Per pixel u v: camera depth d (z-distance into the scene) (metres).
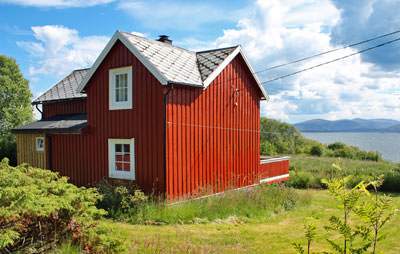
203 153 13.23
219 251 7.19
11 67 31.69
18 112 31.05
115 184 12.92
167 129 11.59
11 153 21.23
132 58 12.50
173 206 11.41
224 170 14.39
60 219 6.50
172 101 11.84
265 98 17.22
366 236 3.73
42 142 15.96
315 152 42.66
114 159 13.23
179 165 12.06
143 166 12.16
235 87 15.27
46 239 6.16
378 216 3.65
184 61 14.01
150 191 11.93
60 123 15.17
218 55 14.77
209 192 13.30
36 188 6.23
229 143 14.79
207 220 10.75
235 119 15.23
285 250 7.84
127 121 12.67
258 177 16.70
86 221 6.59
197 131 12.95
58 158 15.19
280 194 14.21
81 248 6.32
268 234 9.45
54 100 17.36
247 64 15.71
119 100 13.14
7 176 5.91
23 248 5.81
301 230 9.99
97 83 13.70
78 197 6.77
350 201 3.73
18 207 5.29
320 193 18.28
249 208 12.30
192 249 6.85
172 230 9.36
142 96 12.21
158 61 12.34
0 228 5.25
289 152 47.91
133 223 10.08
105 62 13.41
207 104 13.50
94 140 13.79
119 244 6.50
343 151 42.28
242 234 9.33
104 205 11.30
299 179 21.02
